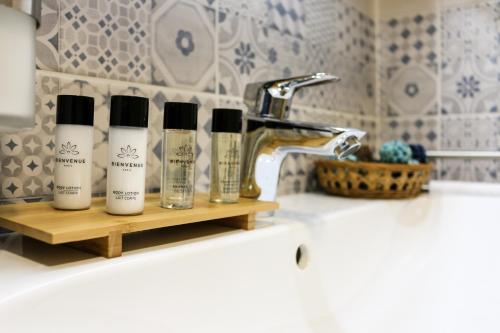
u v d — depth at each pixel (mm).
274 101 591
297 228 542
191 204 466
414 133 1091
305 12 866
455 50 1033
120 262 350
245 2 725
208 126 662
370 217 713
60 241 334
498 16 977
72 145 418
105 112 530
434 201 878
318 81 556
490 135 990
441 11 1049
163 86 594
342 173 815
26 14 311
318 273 577
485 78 994
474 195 860
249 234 473
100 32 521
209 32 661
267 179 596
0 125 299
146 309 363
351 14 1021
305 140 557
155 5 582
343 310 595
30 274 321
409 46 1093
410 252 813
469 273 788
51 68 479
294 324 515
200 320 408
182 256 394
